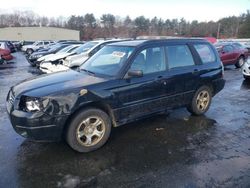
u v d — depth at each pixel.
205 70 5.19
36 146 3.91
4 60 17.11
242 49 14.38
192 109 5.23
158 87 4.38
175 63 4.73
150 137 4.29
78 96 3.54
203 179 3.08
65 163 3.44
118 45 4.69
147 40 4.55
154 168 3.32
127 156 3.63
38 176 3.13
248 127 4.80
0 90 7.93
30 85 3.78
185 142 4.10
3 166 3.34
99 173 3.20
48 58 11.02
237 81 9.68
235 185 2.97
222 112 5.69
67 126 3.57
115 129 4.61
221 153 3.74
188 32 82.38
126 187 2.93
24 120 3.35
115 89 3.88
